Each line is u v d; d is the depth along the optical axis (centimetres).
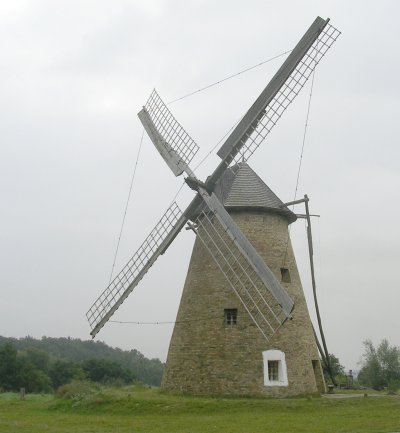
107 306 2556
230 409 2155
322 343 2880
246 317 2466
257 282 2369
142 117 2909
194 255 2728
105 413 2238
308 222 2775
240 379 2405
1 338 16725
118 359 15150
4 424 1814
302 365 2508
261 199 2688
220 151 2617
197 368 2486
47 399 3222
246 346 2438
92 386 3108
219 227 2545
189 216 2623
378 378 6575
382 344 6744
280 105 2628
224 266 2519
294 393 2420
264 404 2183
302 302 2689
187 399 2306
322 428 1628
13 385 7962
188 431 1622
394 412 1973
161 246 2586
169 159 2648
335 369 4688
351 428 1609
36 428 1714
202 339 2520
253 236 2622
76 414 2250
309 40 2578
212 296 2555
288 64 2586
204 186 2555
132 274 2570
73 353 16950
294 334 2538
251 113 2592
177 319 2681
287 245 2728
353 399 2270
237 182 2742
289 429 1627
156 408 2205
